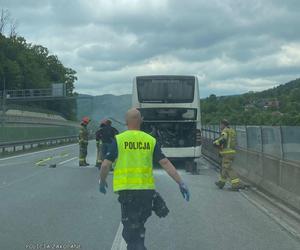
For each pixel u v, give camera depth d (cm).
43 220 1092
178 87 2473
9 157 3369
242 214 1191
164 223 1068
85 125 2594
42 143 5044
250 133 2042
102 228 1006
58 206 1287
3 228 1002
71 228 1005
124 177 654
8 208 1252
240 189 1669
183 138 2473
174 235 949
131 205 652
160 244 873
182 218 1131
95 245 860
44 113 11062
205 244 877
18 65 12812
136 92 2486
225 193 1580
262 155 1681
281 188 1391
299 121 2953
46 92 12106
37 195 1493
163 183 1844
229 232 981
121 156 661
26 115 9538
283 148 1440
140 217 657
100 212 1198
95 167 2495
